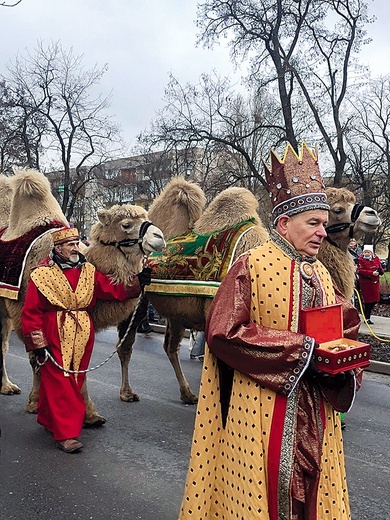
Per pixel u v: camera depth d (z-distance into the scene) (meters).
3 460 4.80
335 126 22.30
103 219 5.43
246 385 2.43
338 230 5.25
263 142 23.94
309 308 2.43
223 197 5.58
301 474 2.37
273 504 2.33
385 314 15.27
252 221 5.43
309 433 2.39
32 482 4.39
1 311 6.57
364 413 6.36
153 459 4.87
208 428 2.58
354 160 27.97
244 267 2.50
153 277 5.82
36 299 4.91
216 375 2.59
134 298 5.54
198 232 5.72
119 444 5.21
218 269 5.33
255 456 2.36
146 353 9.45
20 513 3.91
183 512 2.55
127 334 6.16
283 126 22.38
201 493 2.54
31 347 4.89
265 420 2.37
